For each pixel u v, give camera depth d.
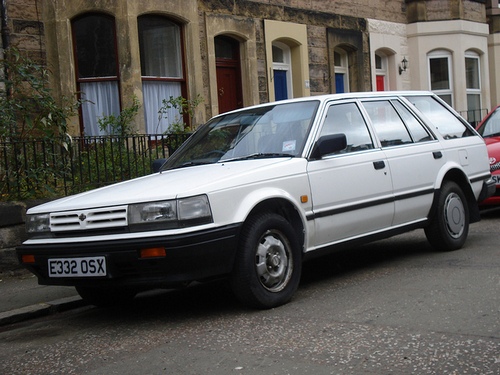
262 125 7.35
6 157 9.35
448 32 21.11
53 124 10.21
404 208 7.68
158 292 7.93
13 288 8.29
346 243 7.10
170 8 14.15
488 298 6.01
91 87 13.63
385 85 20.75
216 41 15.88
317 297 6.60
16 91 10.10
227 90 16.00
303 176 6.66
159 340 5.64
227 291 7.47
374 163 7.38
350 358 4.72
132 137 10.73
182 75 14.70
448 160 8.39
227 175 6.22
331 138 6.78
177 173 6.85
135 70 13.45
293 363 4.72
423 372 4.36
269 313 6.13
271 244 6.28
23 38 12.62
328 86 18.17
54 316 7.14
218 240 5.86
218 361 4.91
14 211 9.05
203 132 7.87
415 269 7.54
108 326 6.37
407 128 8.12
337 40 18.41
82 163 10.08
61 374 4.98
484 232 9.83
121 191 6.32
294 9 17.19
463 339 4.94
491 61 23.84
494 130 11.86
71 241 6.08
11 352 5.73
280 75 17.44
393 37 20.45
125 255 5.80
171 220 5.81
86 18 13.55
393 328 5.34
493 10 23.61
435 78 21.52
